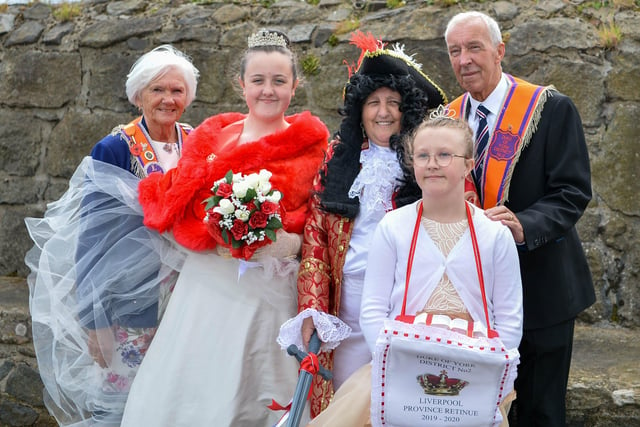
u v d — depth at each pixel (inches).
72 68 188.1
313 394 108.8
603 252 154.3
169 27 184.9
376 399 88.3
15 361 160.4
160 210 115.2
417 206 95.9
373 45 110.9
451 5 170.4
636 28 158.9
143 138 126.0
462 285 91.7
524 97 112.7
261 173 105.7
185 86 127.1
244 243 106.3
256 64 113.6
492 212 102.0
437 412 87.2
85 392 122.5
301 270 108.3
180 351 112.1
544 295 111.6
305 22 180.1
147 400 112.2
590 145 156.4
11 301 168.7
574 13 163.6
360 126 110.1
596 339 146.0
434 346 85.6
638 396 121.9
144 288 120.5
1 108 193.2
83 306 119.6
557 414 113.6
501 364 85.4
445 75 165.0
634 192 153.6
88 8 197.3
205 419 110.4
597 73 157.0
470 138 93.5
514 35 162.2
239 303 111.9
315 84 174.1
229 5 187.9
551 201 108.3
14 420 160.2
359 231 107.4
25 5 202.7
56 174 188.2
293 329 103.7
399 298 94.1
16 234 190.2
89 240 120.0
